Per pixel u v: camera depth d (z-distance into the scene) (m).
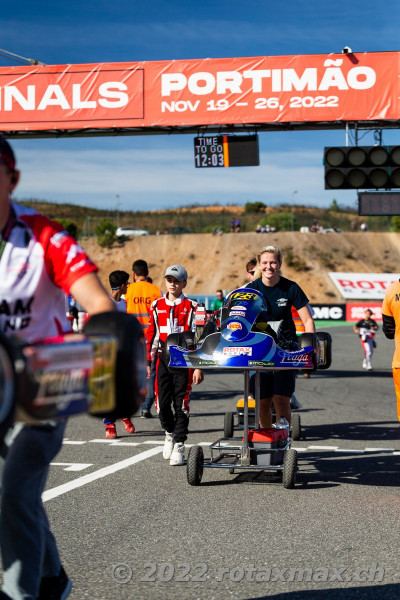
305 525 5.27
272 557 4.50
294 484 6.55
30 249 2.62
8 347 1.73
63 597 3.00
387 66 17.94
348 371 20.52
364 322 21.09
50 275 2.66
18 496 2.66
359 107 18.08
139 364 2.22
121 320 2.20
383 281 75.81
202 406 12.72
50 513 5.57
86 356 1.99
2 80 19.17
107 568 4.26
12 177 2.57
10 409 1.73
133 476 6.98
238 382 17.09
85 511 5.64
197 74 18.52
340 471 7.33
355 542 4.83
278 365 6.14
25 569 2.72
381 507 5.85
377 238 98.94
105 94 18.86
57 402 1.89
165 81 18.62
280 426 7.08
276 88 18.25
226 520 5.40
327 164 17.22
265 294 7.07
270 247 7.06
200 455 6.68
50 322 2.73
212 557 4.49
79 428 10.12
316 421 10.91
